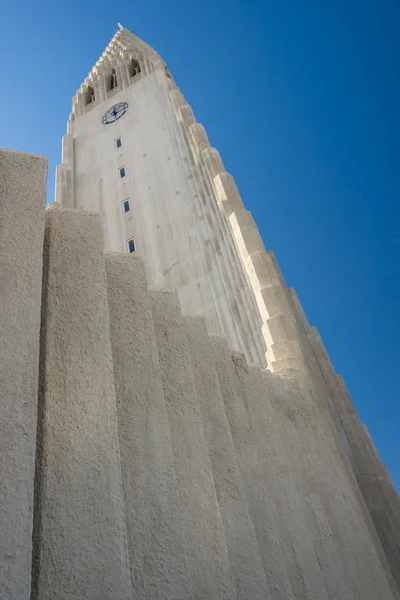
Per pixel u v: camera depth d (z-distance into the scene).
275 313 11.87
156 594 3.21
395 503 13.71
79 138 30.34
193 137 22.95
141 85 31.16
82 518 2.99
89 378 3.62
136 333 4.61
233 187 18.11
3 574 2.42
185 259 18.95
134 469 3.73
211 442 5.14
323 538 6.26
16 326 3.30
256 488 5.47
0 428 2.85
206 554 3.88
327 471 7.53
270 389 8.08
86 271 4.25
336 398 15.95
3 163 4.12
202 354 5.95
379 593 6.39
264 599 4.19
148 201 22.77
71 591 2.71
